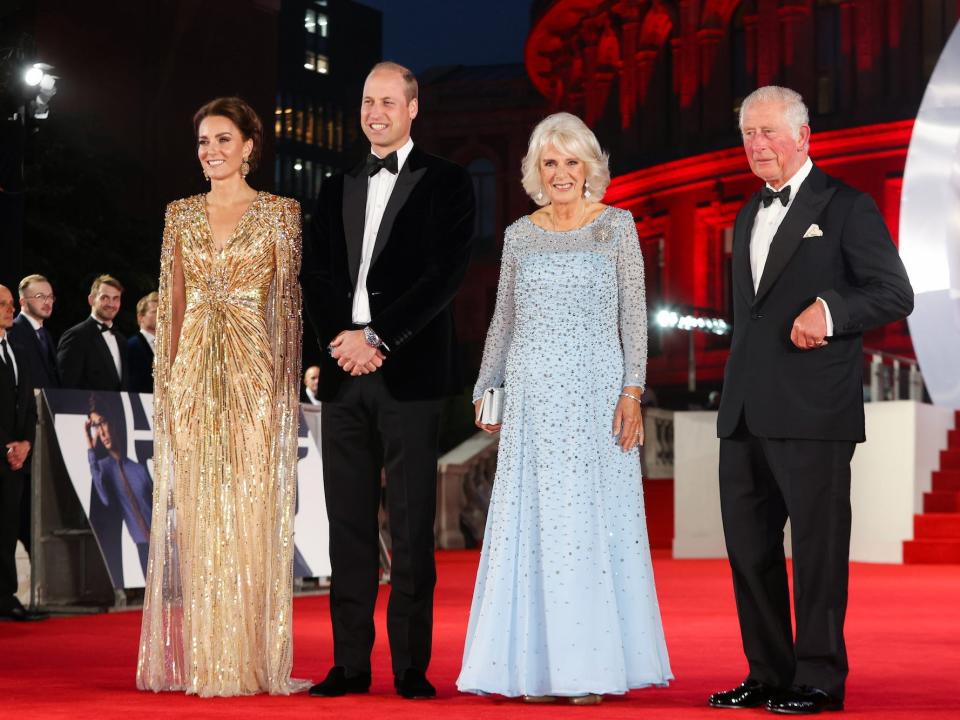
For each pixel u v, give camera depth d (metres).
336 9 69.44
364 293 4.62
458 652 5.73
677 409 29.72
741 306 4.47
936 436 13.84
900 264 4.28
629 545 4.51
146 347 9.07
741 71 31.41
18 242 12.06
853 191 4.38
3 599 7.33
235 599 4.62
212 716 3.88
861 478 13.53
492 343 4.75
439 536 16.72
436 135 45.78
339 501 4.57
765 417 4.29
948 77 12.52
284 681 4.60
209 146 4.85
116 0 28.36
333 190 4.77
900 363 26.33
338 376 4.57
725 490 4.46
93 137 22.58
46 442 8.01
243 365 4.79
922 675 4.98
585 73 36.16
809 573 4.22
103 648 5.95
